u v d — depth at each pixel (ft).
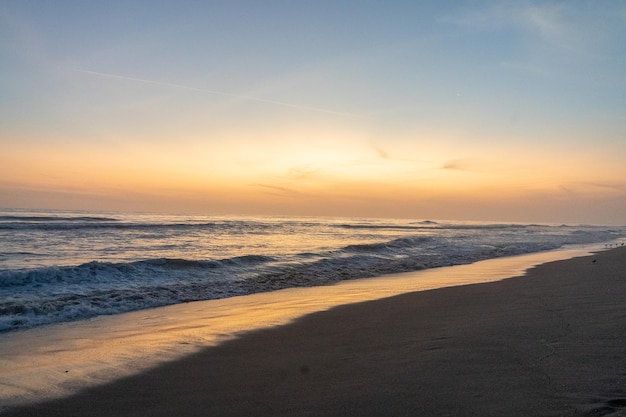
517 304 33.14
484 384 16.44
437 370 18.38
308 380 18.04
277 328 27.63
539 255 82.43
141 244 80.12
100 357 21.84
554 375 17.01
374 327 27.27
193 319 30.60
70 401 16.43
